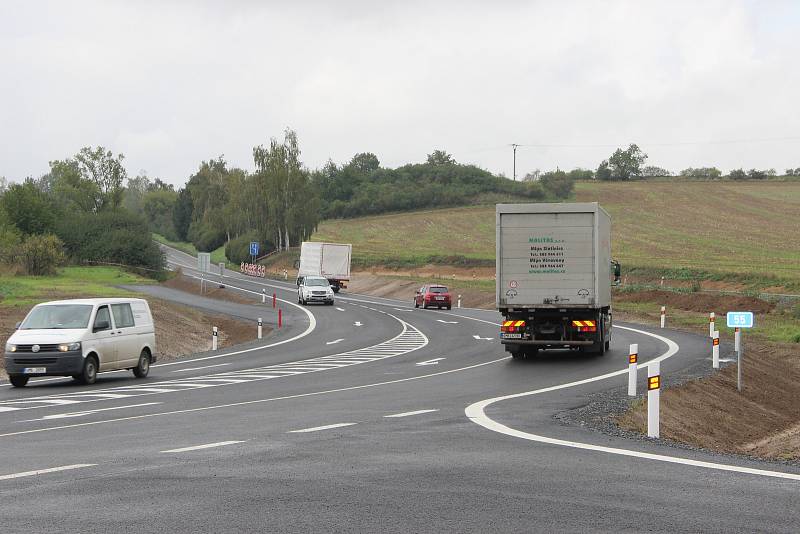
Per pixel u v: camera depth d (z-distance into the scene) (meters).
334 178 191.62
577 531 7.82
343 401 19.39
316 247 90.06
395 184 182.25
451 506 8.82
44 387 24.05
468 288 82.69
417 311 63.69
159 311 49.38
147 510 8.66
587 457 11.95
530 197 166.12
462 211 159.88
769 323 49.84
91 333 24.69
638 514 8.48
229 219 164.25
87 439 14.00
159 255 107.75
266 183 140.25
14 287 63.44
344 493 9.46
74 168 152.50
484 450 12.50
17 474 10.77
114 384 24.56
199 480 10.23
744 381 26.16
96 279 86.94
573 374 25.36
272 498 9.20
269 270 126.88
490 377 24.86
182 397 20.67
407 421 15.82
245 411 17.67
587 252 28.73
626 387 21.89
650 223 131.00
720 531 7.85
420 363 29.97
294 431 14.58
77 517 8.38
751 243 110.50
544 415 16.70
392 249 128.12
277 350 37.25
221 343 44.56
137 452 12.47
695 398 21.95
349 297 83.50
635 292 68.12
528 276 28.94
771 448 19.14
